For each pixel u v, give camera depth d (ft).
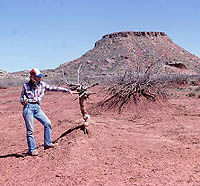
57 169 19.31
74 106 55.57
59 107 55.88
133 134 27.53
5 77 300.81
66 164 19.99
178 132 30.01
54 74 360.07
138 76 47.96
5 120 42.06
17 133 33.55
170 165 19.26
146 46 568.00
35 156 22.54
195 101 60.49
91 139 24.21
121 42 576.20
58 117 42.86
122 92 47.21
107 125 29.04
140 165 19.39
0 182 18.03
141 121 37.58
